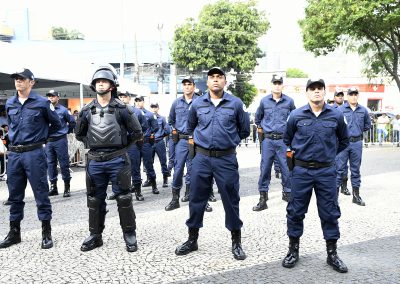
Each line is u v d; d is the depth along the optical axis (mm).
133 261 4090
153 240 4781
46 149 7539
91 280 3619
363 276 3699
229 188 4195
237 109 4227
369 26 16562
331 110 4035
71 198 7402
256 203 6809
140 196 7234
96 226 4473
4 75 9773
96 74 4320
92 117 4375
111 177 4418
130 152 7062
